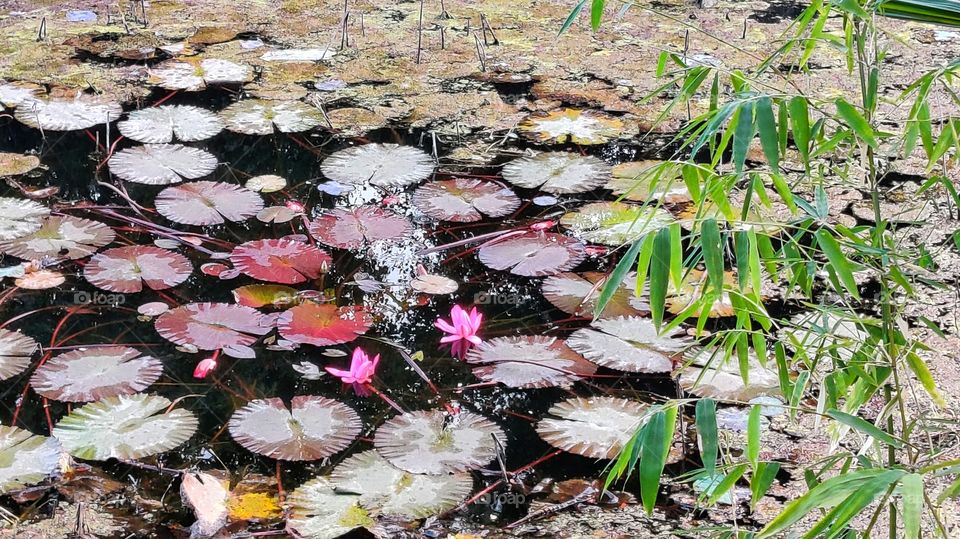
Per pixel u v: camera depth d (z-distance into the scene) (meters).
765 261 3.13
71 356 3.75
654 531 3.39
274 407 3.64
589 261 4.13
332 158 4.57
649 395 3.72
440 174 4.52
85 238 4.13
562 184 4.47
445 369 3.79
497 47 5.45
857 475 2.55
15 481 3.45
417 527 3.38
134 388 3.67
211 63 5.19
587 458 3.56
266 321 3.90
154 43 5.34
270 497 3.44
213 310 3.91
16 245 4.09
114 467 3.50
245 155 4.60
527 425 3.63
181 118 4.75
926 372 3.05
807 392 3.69
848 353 3.75
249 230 4.23
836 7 3.02
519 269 4.10
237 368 3.76
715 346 3.82
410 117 4.86
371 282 4.05
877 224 3.10
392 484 3.47
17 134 4.64
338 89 5.04
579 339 3.86
